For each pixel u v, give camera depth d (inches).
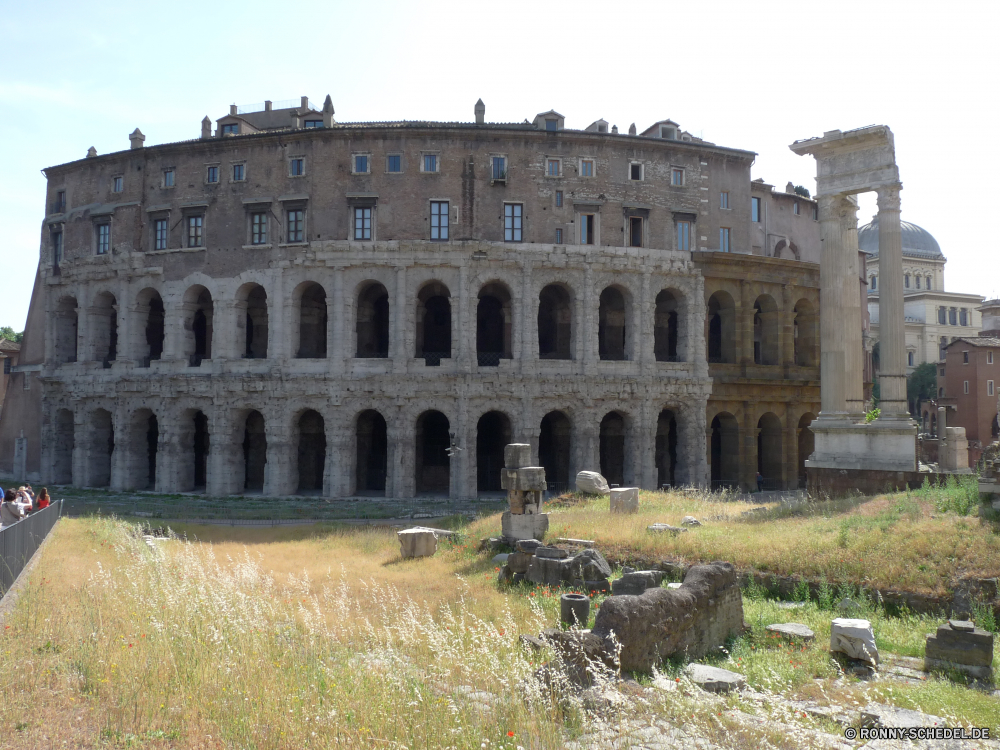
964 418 3959.2
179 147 2480.3
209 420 2367.1
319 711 474.0
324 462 2379.4
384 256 2273.6
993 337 4168.3
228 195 2444.6
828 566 952.9
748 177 2625.5
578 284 2321.6
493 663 590.2
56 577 929.5
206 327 2667.3
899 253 1648.6
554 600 925.2
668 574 1056.8
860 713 544.1
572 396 2292.1
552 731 469.4
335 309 2287.2
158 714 483.8
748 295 2529.5
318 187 2370.8
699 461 2405.3
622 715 506.9
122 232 2564.0
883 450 1612.9
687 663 662.5
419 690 524.4
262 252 2378.2
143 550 1114.7
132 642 615.8
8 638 622.5
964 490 1152.2
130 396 2485.2
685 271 2428.6
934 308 5477.4
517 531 1258.6
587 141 2420.0
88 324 2605.8
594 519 1355.8
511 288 2284.7
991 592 829.2
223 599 728.3
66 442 2721.5
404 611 832.9
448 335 2598.4
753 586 973.2
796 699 589.9
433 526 1699.1
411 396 2240.4
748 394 2514.8
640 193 2463.1
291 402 2301.9
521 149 2388.0
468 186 2359.7
